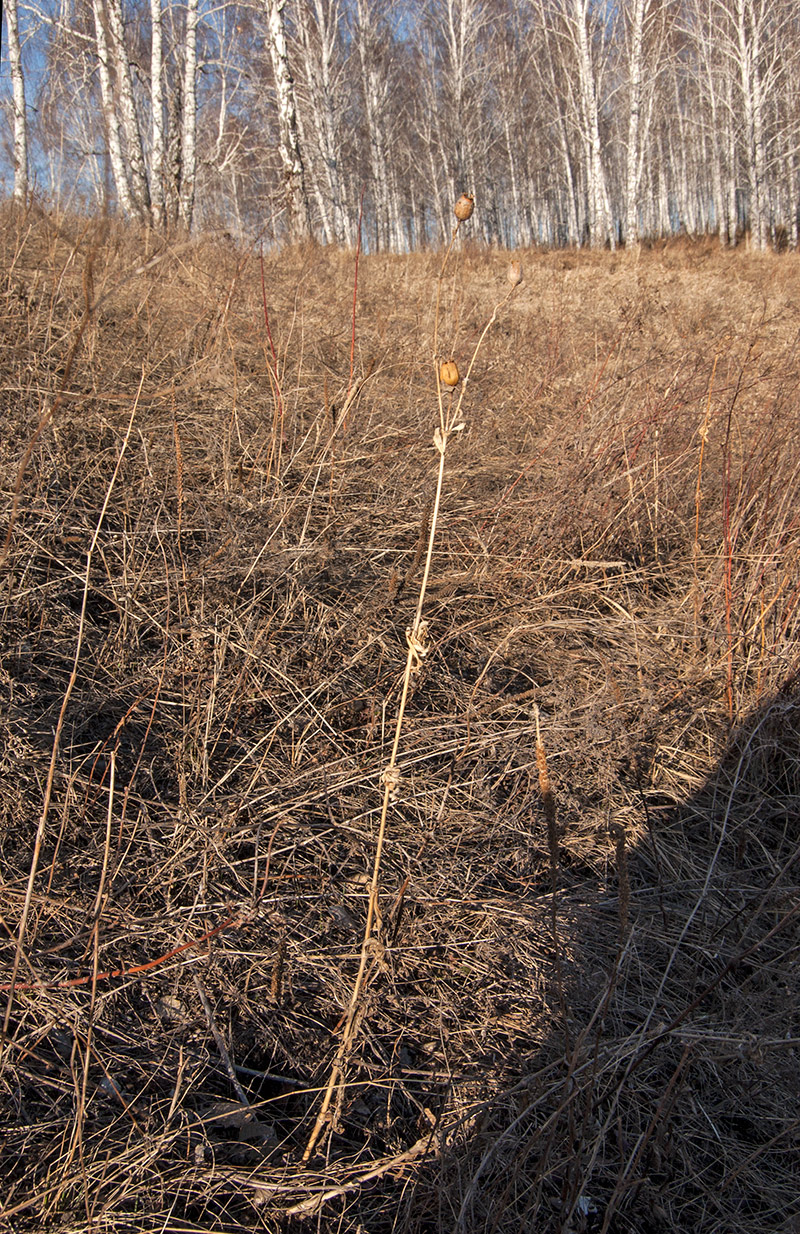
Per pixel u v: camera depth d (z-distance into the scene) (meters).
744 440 3.62
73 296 3.80
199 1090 1.52
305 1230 1.36
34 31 10.54
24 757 1.90
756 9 23.47
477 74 29.94
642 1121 1.58
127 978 1.64
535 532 3.07
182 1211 1.36
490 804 2.17
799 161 26.50
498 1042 1.69
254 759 2.15
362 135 29.47
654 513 3.32
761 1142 1.61
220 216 7.04
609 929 1.94
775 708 2.46
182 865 1.85
